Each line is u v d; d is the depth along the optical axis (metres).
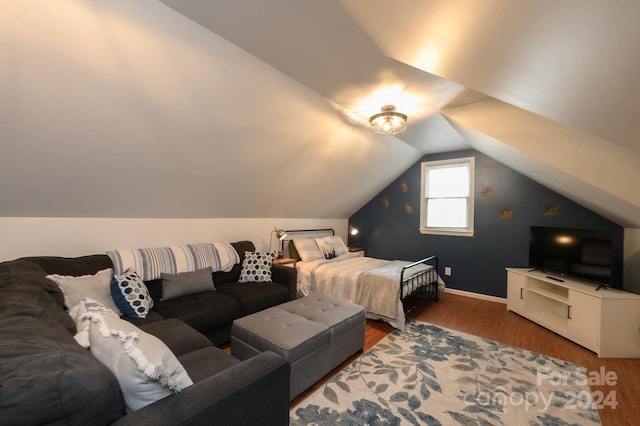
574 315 2.69
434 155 4.52
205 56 1.73
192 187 2.82
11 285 1.30
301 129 2.77
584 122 1.24
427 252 4.63
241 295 2.68
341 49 1.66
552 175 2.55
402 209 4.92
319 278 3.62
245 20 1.46
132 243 2.80
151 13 1.42
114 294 2.06
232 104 2.15
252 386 1.08
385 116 2.55
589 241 2.83
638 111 0.93
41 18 1.29
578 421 1.67
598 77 0.84
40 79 1.49
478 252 4.12
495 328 3.01
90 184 2.23
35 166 1.90
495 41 0.91
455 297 4.15
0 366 0.67
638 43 0.62
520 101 1.39
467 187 4.25
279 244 4.33
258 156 2.85
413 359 2.36
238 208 3.57
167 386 0.91
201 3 1.35
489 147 3.08
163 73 1.73
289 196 3.88
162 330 1.78
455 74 1.44
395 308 2.98
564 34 0.71
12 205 2.08
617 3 0.53
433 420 1.66
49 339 0.87
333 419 1.66
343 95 2.34
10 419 0.59
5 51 1.33
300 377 1.82
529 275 3.25
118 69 1.61
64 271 2.09
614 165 1.88
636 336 2.41
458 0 0.76
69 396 0.68
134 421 0.80
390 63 1.81
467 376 2.12
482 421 1.66
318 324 2.05
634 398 1.88
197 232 3.34
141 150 2.17
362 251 5.32
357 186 4.57
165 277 2.54
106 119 1.84
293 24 1.46
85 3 1.30
